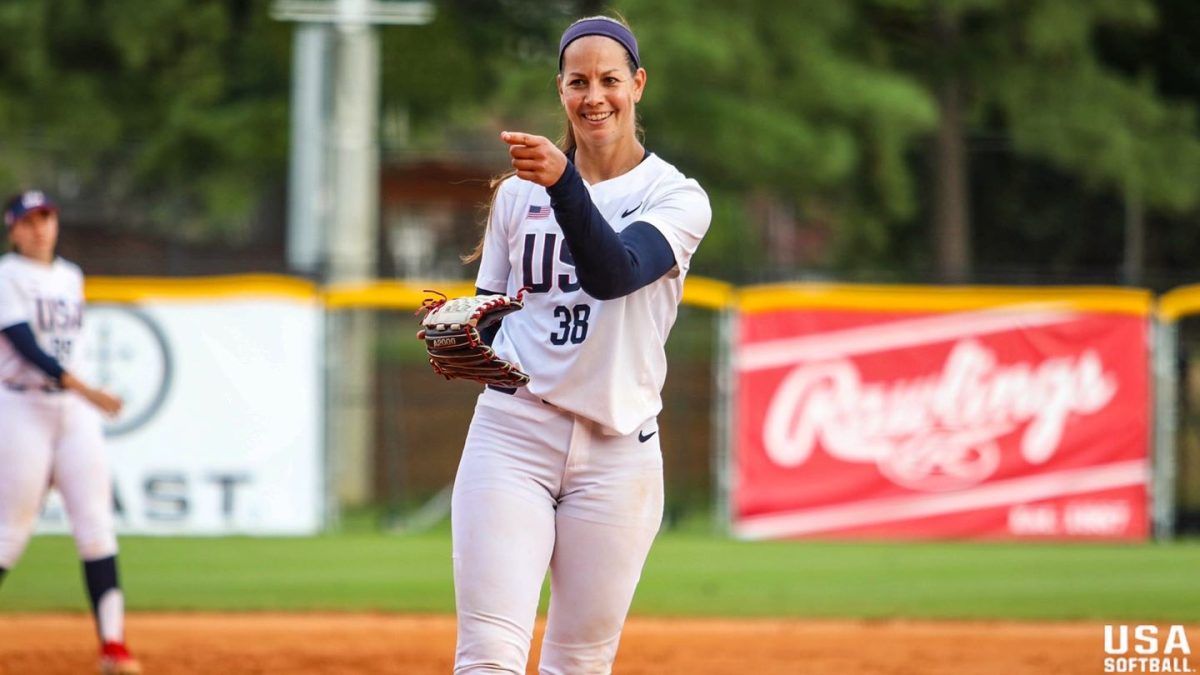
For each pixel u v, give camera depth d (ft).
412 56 248.32
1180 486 172.35
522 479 48.16
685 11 225.15
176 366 153.99
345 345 186.29
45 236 82.64
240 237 276.62
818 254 308.60
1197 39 286.05
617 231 47.78
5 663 90.84
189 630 105.40
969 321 155.63
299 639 101.91
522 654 47.93
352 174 192.65
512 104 245.45
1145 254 285.43
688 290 156.66
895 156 246.06
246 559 139.85
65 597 119.24
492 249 49.78
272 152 241.76
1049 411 155.53
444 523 173.58
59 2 246.68
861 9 257.96
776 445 156.35
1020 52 256.93
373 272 178.70
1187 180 251.80
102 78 257.34
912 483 155.74
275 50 247.70
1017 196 286.66
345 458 188.65
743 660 94.94
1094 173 255.70
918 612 115.03
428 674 89.61
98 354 152.66
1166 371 158.51
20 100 252.42
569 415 47.93
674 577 131.75
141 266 174.09
